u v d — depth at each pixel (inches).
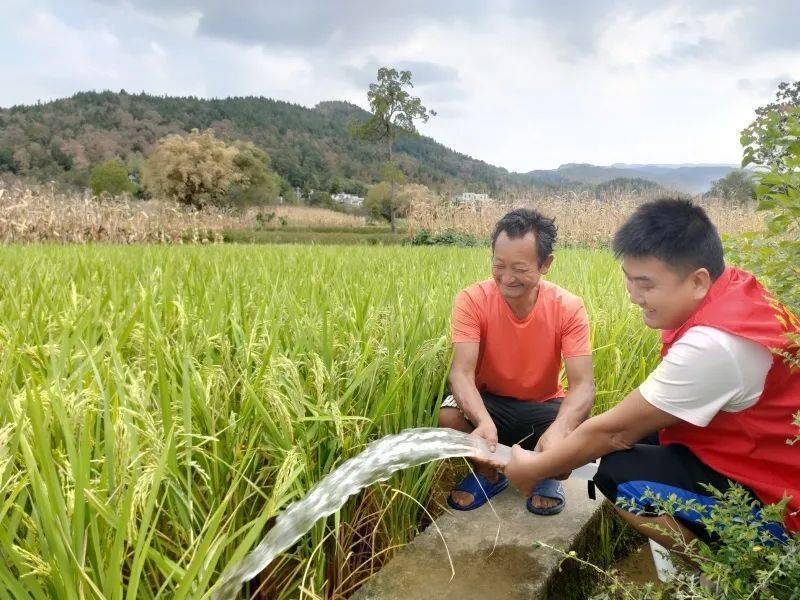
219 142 2170.3
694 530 82.6
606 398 135.7
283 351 110.8
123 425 64.7
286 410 78.4
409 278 217.6
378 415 92.7
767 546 66.0
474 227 1072.8
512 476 96.6
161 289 148.4
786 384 73.3
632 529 114.3
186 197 2094.0
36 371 80.6
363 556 96.5
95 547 56.4
